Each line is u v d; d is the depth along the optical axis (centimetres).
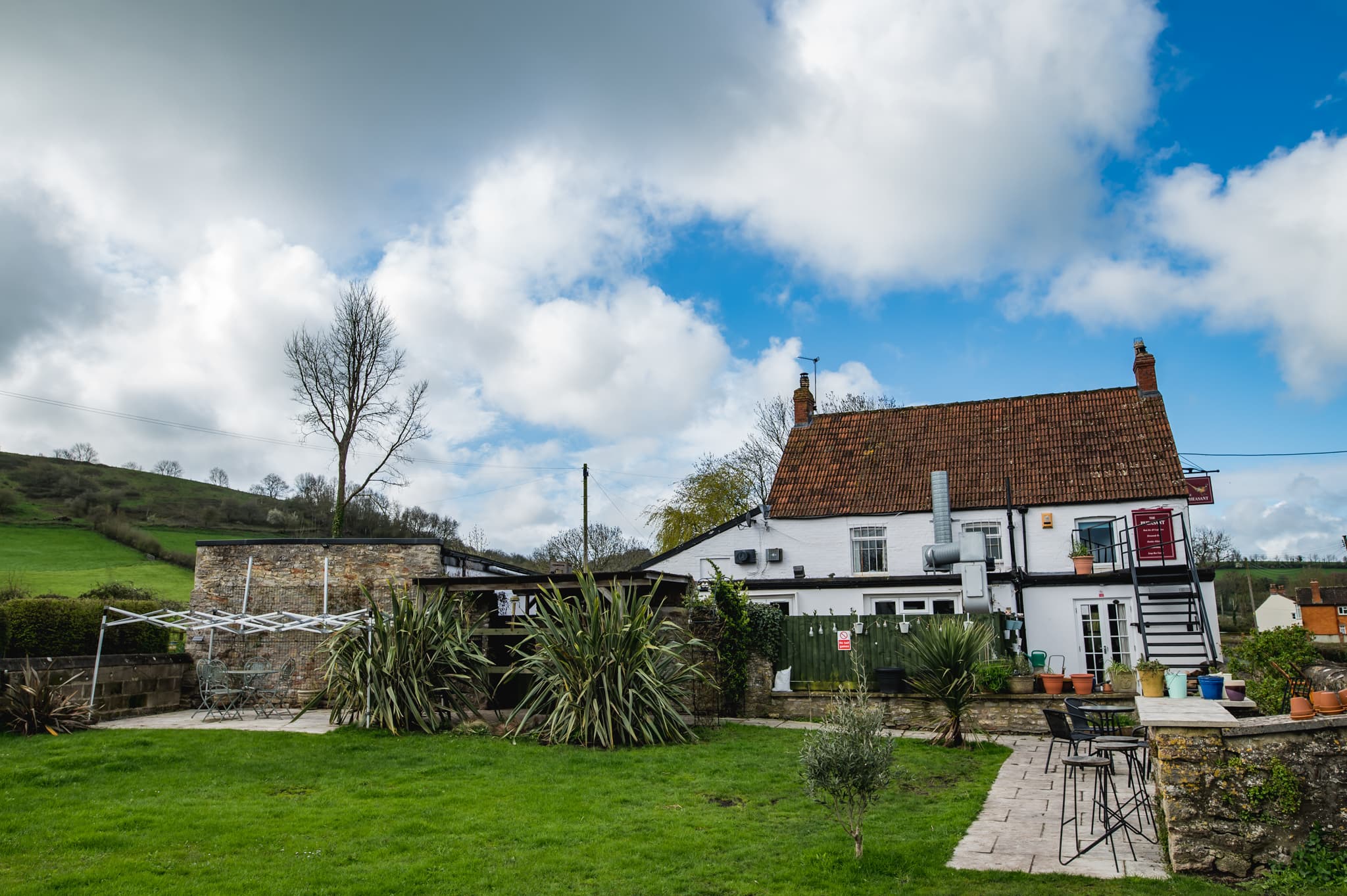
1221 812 739
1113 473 2325
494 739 1444
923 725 1661
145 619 1647
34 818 922
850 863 777
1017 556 2303
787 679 1847
